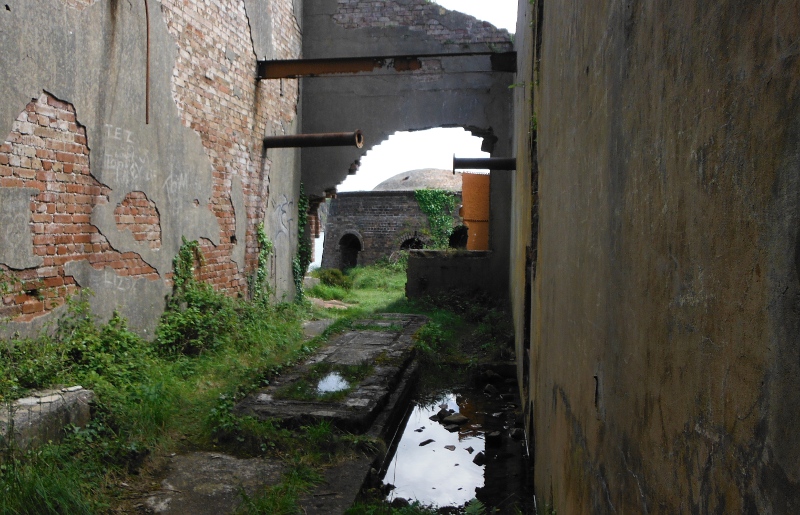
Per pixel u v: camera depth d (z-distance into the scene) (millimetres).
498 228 11695
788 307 739
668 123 1226
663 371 1241
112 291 5930
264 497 3607
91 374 4723
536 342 4254
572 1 2670
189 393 5281
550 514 2854
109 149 5820
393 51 11258
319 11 11391
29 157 4867
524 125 6355
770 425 780
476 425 5828
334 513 3547
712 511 970
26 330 4832
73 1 5289
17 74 4719
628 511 1510
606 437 1793
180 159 7102
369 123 11250
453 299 11555
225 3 8078
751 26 855
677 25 1175
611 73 1808
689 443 1081
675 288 1170
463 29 11133
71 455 3754
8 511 2906
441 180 26156
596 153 2049
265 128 9492
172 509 3496
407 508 3771
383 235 23297
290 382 5992
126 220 6125
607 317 1820
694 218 1069
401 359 7023
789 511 729
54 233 5152
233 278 8523
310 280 14109
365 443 4531
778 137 772
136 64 6211
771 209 788
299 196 11297
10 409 3648
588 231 2184
